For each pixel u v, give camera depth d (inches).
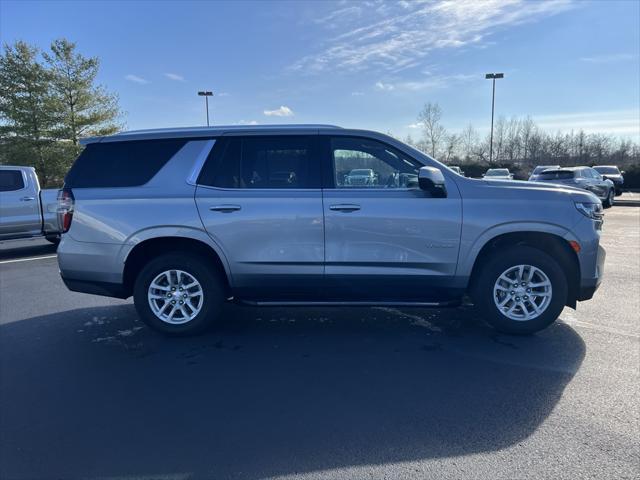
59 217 183.5
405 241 171.3
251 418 123.3
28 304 237.1
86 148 185.0
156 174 179.8
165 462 104.5
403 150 176.1
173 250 184.9
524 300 176.4
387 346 173.2
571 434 113.0
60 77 1090.1
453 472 99.2
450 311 215.8
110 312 222.5
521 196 171.5
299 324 200.2
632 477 96.8
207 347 175.0
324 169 175.5
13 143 1066.1
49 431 117.8
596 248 172.1
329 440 112.4
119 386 143.3
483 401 130.2
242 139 179.6
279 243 173.8
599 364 153.6
